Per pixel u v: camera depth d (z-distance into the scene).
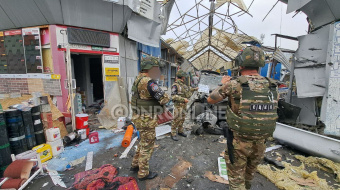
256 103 1.45
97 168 2.57
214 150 3.22
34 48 4.52
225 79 1.69
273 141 3.63
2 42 4.70
